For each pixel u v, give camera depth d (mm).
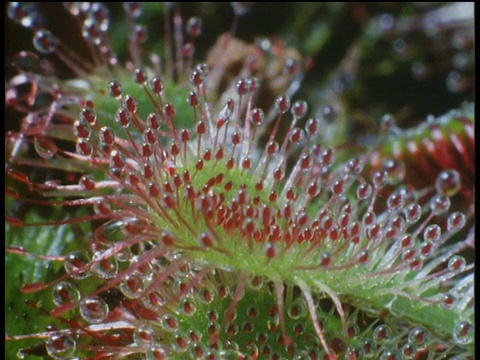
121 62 57
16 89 48
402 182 48
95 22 48
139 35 48
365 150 52
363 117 59
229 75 55
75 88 45
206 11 60
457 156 48
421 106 60
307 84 60
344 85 60
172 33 60
